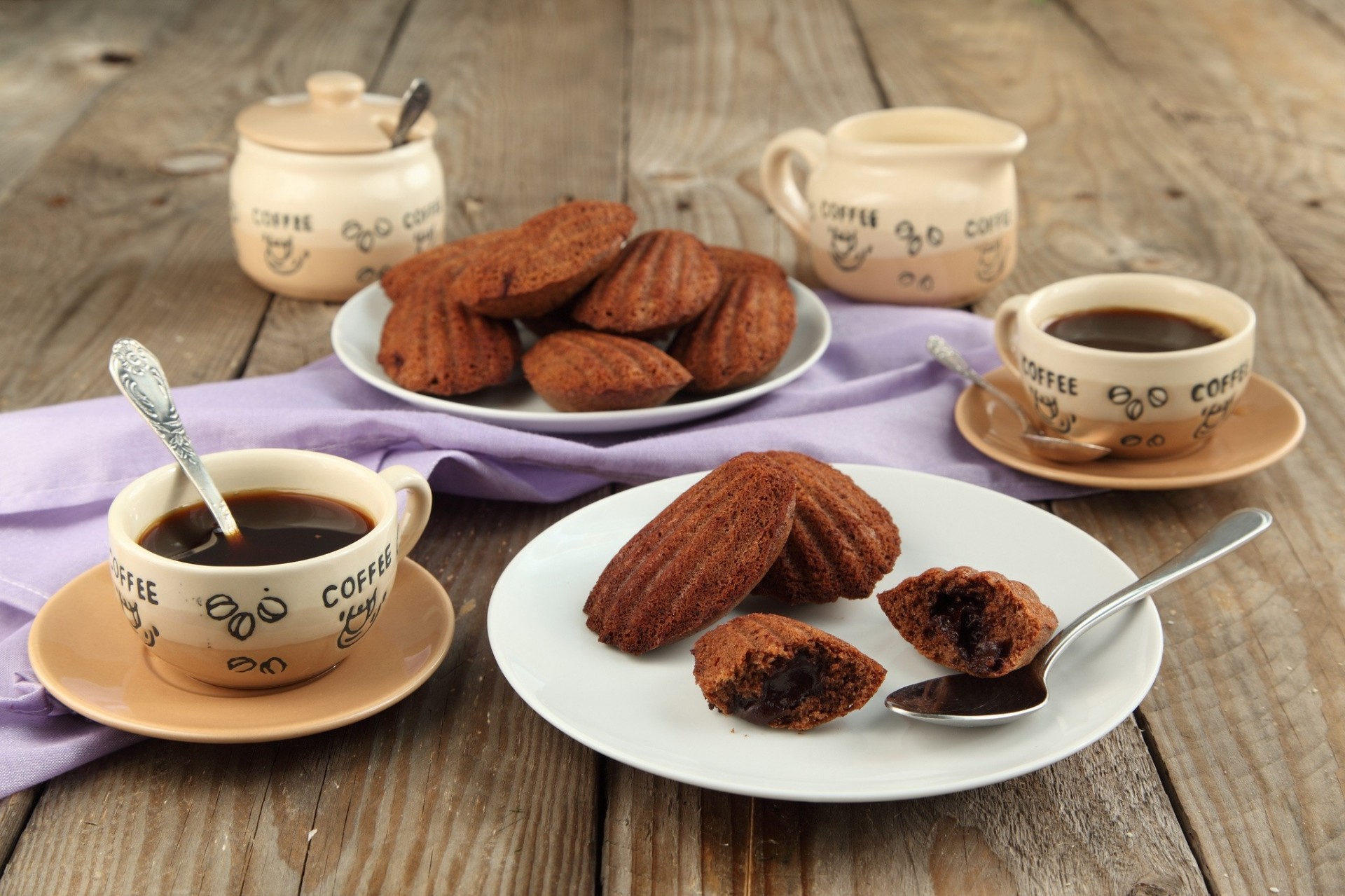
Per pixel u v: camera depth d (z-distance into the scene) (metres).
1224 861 0.67
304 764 0.70
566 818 0.68
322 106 1.00
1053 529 0.77
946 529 0.78
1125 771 0.70
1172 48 1.47
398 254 0.99
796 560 0.75
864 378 0.92
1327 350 0.96
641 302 0.88
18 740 0.69
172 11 1.54
